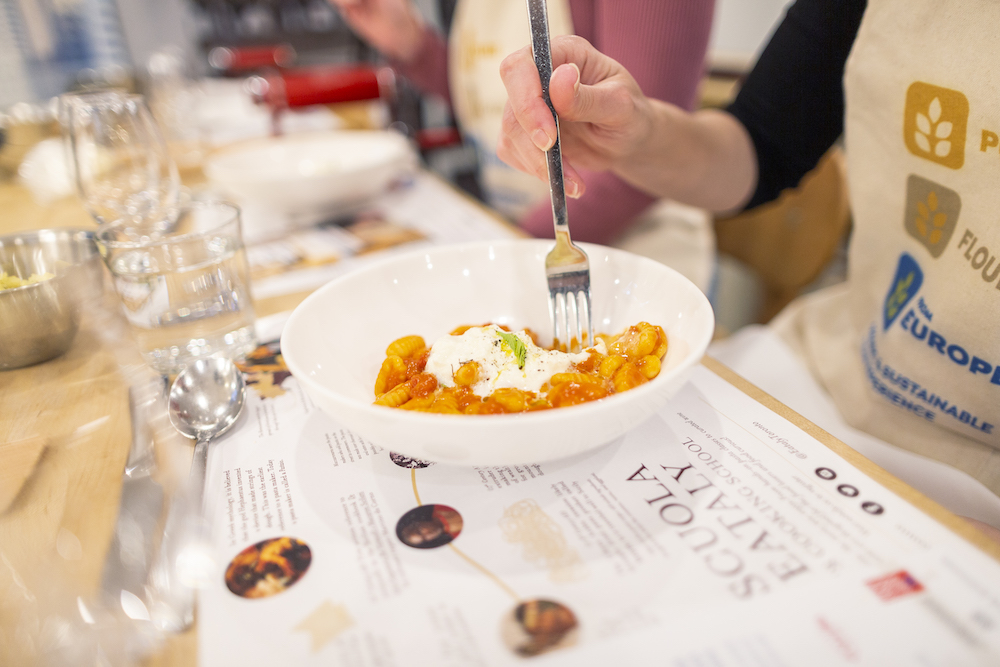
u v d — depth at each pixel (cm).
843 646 26
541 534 31
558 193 39
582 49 42
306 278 59
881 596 27
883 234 52
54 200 78
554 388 35
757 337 67
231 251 45
